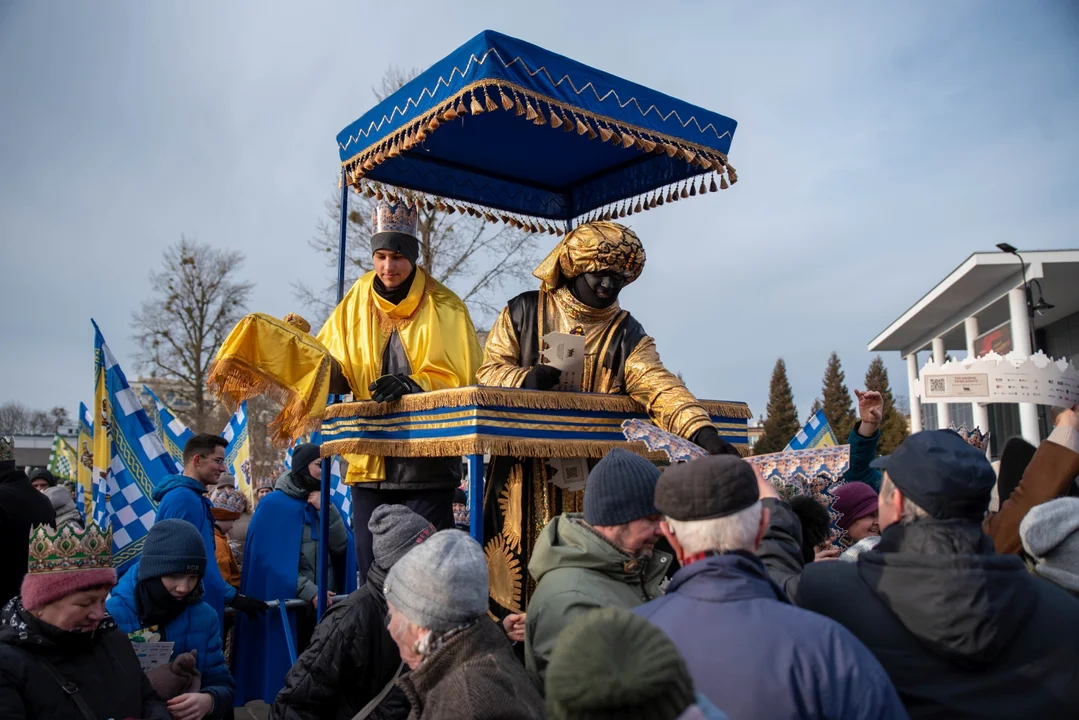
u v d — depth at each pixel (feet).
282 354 12.97
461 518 22.74
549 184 17.94
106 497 16.62
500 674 7.35
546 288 14.30
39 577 9.36
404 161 16.01
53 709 9.08
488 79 11.62
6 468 14.12
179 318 77.61
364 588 10.61
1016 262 43.29
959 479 6.63
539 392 11.64
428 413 12.05
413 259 14.73
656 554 9.57
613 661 4.25
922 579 6.27
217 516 21.61
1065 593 6.68
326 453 14.37
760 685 5.79
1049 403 10.93
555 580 8.59
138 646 11.53
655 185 16.30
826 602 6.92
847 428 99.50
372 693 10.43
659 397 12.62
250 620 18.20
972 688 6.19
